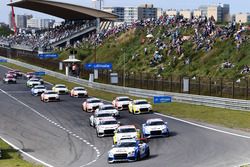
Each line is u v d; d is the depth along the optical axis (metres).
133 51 103.12
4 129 50.16
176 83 70.38
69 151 37.41
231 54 74.50
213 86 62.56
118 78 86.25
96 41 126.44
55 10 168.38
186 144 35.91
